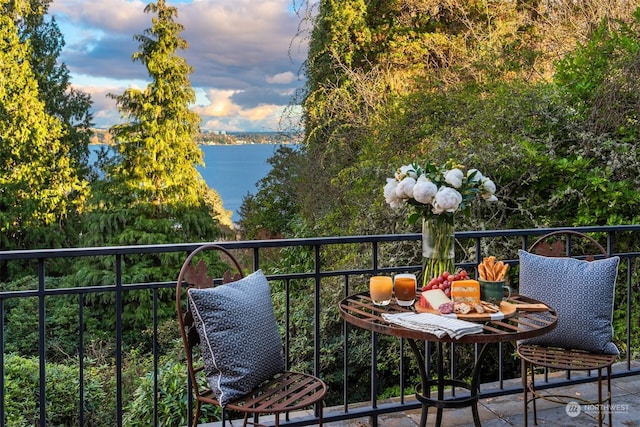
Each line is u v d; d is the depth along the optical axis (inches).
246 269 381.1
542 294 109.0
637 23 236.7
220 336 83.9
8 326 423.5
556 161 213.9
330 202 297.3
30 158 550.0
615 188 209.2
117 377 97.3
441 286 95.2
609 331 105.5
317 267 111.0
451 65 323.0
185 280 90.4
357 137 305.1
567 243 129.2
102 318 464.1
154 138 528.4
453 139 240.5
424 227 102.4
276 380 91.6
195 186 542.6
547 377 130.5
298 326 246.7
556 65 247.0
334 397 242.4
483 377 233.0
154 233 503.8
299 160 354.6
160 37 539.2
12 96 546.3
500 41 303.0
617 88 211.5
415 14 393.4
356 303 99.7
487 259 96.7
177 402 181.5
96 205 512.4
